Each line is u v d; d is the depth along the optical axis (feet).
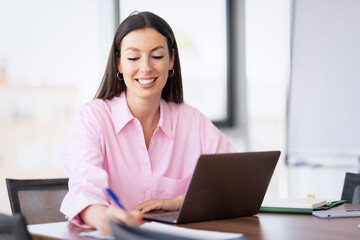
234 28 16.40
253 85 16.37
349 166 13.87
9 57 11.16
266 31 16.10
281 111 15.97
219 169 5.13
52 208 6.66
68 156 6.13
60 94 11.98
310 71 14.75
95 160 5.96
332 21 14.34
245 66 16.42
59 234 4.69
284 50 15.84
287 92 15.31
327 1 14.42
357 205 6.59
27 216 6.41
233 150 7.50
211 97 16.08
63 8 11.98
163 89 7.34
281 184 15.52
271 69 16.06
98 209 4.93
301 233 4.66
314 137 14.62
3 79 11.10
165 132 6.93
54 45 11.85
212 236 4.23
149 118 6.92
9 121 11.22
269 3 16.02
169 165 6.98
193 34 15.53
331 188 14.20
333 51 14.29
